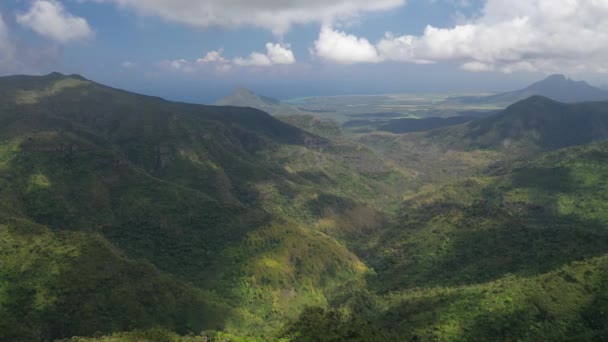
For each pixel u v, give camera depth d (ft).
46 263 465.47
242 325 498.69
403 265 630.74
